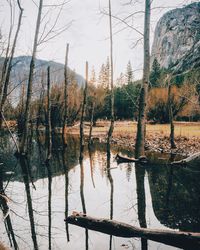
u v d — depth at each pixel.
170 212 8.34
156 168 15.25
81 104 54.31
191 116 45.50
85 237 6.59
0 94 18.38
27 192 11.03
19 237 6.74
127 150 23.81
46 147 27.36
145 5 16.30
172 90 38.97
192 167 14.95
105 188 11.41
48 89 21.41
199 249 5.90
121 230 6.70
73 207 8.97
